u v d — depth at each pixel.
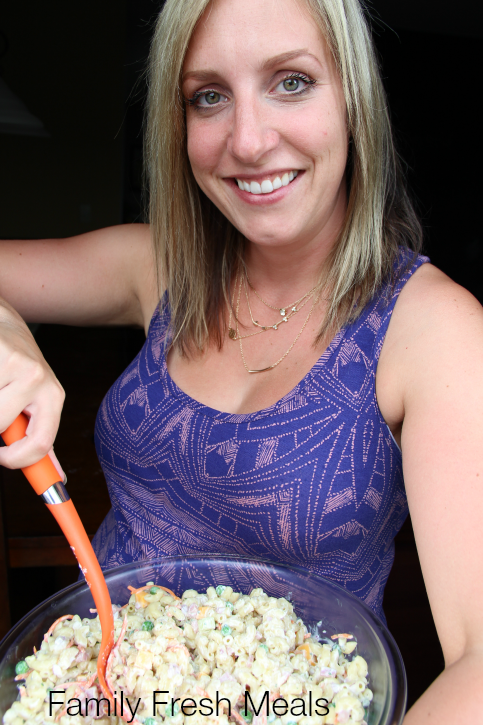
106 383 2.45
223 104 0.83
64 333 3.10
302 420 0.87
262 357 0.97
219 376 0.99
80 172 5.25
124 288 1.25
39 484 0.65
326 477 0.86
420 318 0.81
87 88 5.04
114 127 5.16
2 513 1.46
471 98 3.49
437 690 0.55
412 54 3.45
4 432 0.66
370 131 0.86
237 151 0.80
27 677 0.65
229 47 0.77
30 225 5.34
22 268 1.21
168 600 0.75
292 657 0.67
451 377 0.72
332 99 0.81
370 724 0.60
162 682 0.61
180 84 0.87
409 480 0.70
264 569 0.77
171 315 1.05
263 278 1.00
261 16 0.75
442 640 0.62
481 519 0.62
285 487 0.87
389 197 0.96
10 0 4.75
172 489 0.97
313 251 0.95
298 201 0.86
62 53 4.93
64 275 1.22
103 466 1.08
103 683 0.63
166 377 1.00
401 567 1.72
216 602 0.73
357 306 0.88
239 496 0.90
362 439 0.85
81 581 0.76
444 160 3.54
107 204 5.36
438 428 0.70
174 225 1.04
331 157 0.83
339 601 0.72
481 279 3.60
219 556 0.79
